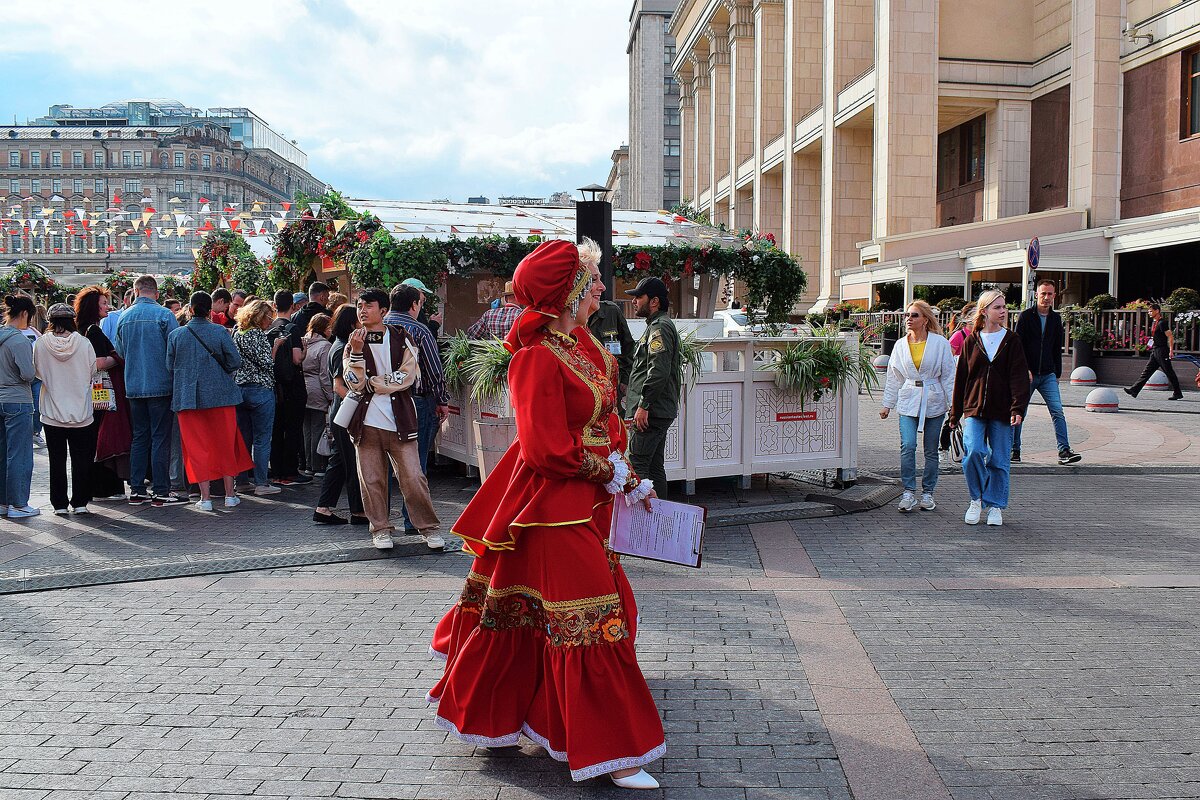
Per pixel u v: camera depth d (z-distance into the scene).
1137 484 9.16
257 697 4.05
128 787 3.25
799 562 6.23
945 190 38.53
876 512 7.94
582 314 3.47
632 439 6.80
